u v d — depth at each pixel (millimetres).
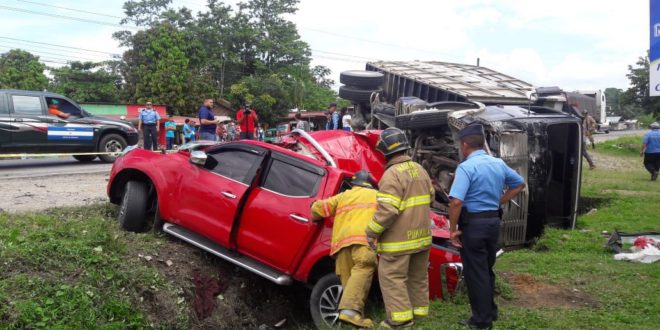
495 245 4941
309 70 57406
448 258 5859
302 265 5906
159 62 42781
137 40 44344
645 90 38969
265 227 6086
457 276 5863
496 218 4852
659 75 8766
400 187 4789
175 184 6715
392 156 4922
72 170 13211
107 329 4840
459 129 9000
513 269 7309
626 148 26781
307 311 6941
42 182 10938
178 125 28828
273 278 6039
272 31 54438
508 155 8648
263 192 6230
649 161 15547
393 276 4891
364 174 5555
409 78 13836
